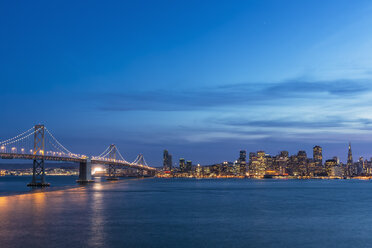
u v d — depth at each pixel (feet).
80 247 154.30
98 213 255.09
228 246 158.10
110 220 224.12
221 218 238.07
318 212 274.36
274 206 318.65
